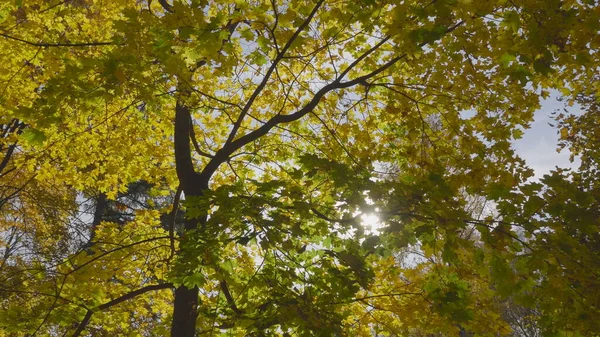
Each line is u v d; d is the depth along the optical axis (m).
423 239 4.42
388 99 5.84
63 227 10.49
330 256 4.59
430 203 4.22
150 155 6.65
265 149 6.70
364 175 4.79
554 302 3.97
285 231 4.06
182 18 3.81
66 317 5.00
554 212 3.89
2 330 4.92
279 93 6.40
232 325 4.41
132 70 4.05
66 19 5.42
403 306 4.95
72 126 5.85
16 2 4.27
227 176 6.88
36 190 9.95
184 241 4.16
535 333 14.17
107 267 5.98
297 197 4.41
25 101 5.46
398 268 5.18
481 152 4.89
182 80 4.50
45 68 5.80
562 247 3.84
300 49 5.12
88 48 5.12
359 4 4.03
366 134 5.73
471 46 4.41
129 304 6.77
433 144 5.20
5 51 5.13
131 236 6.34
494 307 4.84
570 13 3.69
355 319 5.60
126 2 5.60
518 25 3.77
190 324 5.14
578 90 5.36
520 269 4.15
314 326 3.87
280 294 4.04
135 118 6.26
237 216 4.04
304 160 4.62
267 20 4.54
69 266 5.48
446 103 5.26
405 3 3.81
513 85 4.95
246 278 4.82
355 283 4.36
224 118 6.68
